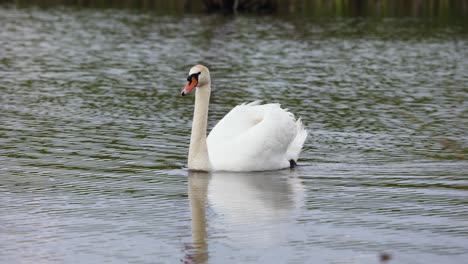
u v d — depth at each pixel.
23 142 18.61
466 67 29.25
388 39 34.91
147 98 23.67
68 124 20.38
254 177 16.64
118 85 25.31
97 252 12.46
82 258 12.23
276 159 17.23
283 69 28.27
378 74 27.77
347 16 41.06
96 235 13.16
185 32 35.72
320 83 26.08
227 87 25.20
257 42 33.62
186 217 14.06
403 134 20.05
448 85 26.14
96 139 19.03
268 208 14.60
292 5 44.66
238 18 40.22
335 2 45.59
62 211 14.27
